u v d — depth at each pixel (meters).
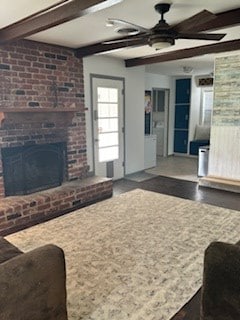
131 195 4.54
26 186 3.90
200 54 4.33
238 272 1.42
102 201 4.25
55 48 4.05
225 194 4.60
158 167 6.79
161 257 2.62
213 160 5.08
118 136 5.48
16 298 1.34
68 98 4.35
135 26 2.59
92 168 5.03
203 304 1.61
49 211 3.65
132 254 2.68
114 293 2.13
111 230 3.21
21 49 3.65
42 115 3.92
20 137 3.79
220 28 2.96
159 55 4.82
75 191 3.97
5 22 2.95
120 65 5.29
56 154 4.28
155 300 2.04
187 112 8.05
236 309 1.47
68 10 2.46
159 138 8.44
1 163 3.60
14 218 3.28
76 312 1.93
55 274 1.49
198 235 3.06
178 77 8.05
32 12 2.67
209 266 1.53
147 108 7.44
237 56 4.54
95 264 2.52
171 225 3.33
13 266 1.34
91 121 4.88
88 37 3.66
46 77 3.99
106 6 2.28
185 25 2.52
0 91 3.50
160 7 2.61
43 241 2.97
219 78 4.80
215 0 2.53
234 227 3.27
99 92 4.96
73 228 3.28
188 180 5.53
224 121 4.85
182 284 2.22
